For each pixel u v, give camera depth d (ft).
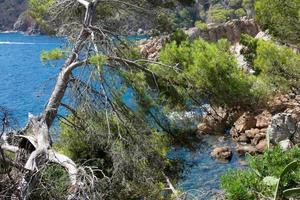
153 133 38.17
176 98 38.55
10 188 25.49
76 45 39.27
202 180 57.52
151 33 45.75
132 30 45.52
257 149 66.95
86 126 36.94
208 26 166.81
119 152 33.71
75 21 44.62
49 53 40.11
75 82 37.73
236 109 40.88
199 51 41.01
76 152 36.88
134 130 36.35
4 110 31.37
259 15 62.80
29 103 105.29
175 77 38.45
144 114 38.81
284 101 77.77
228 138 72.59
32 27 388.37
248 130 72.43
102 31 40.65
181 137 39.78
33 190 25.64
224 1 346.95
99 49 39.68
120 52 40.86
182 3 47.37
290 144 61.57
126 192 32.07
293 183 31.99
